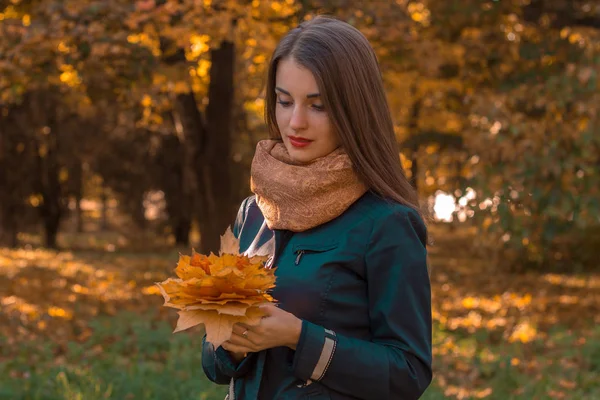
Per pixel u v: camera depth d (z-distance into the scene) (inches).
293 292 66.6
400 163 70.4
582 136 293.4
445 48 397.4
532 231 305.6
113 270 567.2
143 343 264.2
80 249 963.3
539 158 294.5
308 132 67.1
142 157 967.6
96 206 2477.9
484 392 223.8
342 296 66.3
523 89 333.7
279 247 69.5
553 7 387.5
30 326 296.7
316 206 66.7
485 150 306.0
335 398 66.1
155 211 1592.0
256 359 69.1
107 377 218.1
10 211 903.1
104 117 864.3
